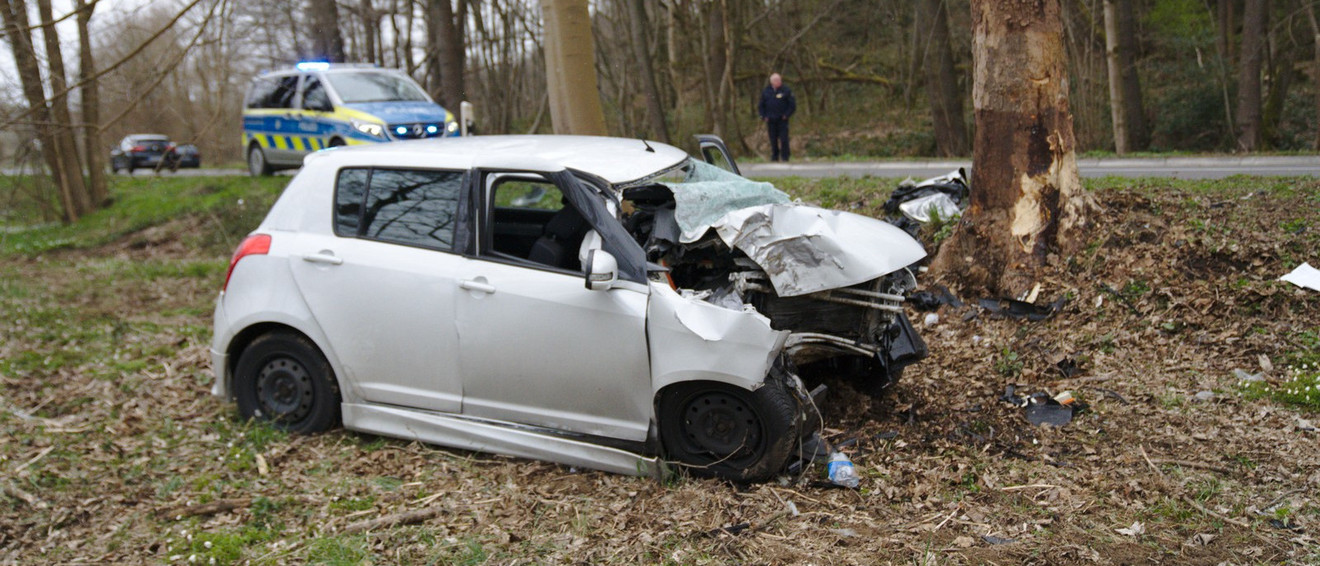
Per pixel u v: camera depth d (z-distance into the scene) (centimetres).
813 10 3186
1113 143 2644
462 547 441
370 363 562
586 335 500
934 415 583
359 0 3070
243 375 608
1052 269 775
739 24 3005
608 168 532
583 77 1059
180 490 525
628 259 498
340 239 574
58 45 873
